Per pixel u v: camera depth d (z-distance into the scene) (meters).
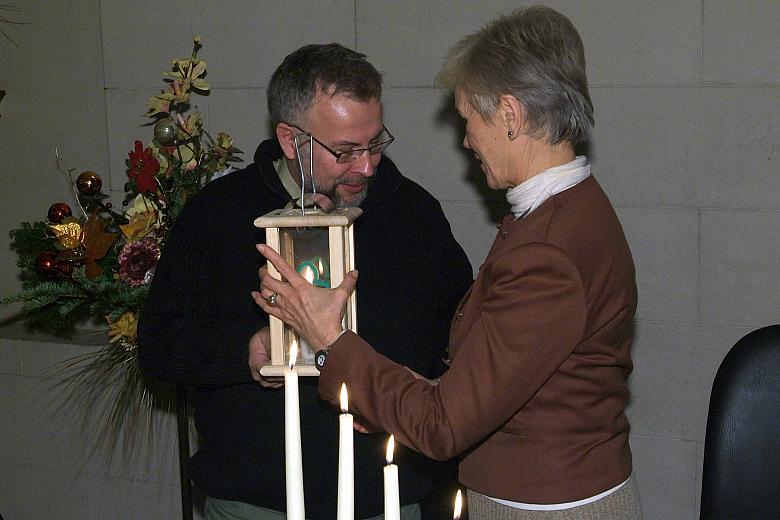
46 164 3.34
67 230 2.58
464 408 1.57
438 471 2.48
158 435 3.12
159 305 2.03
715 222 2.71
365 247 2.04
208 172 2.76
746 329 2.74
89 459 3.23
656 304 2.80
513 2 2.78
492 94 1.62
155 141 2.80
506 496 1.68
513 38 1.62
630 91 2.72
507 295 1.57
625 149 2.75
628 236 2.79
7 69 3.32
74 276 2.56
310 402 1.96
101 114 3.24
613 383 1.69
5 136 3.37
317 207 1.73
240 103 3.08
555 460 1.65
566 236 1.58
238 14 3.04
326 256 1.70
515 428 1.67
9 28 3.29
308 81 1.86
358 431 1.90
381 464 2.02
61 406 3.24
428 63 2.88
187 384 2.01
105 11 3.18
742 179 2.68
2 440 3.35
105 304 2.65
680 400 2.82
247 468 1.99
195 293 2.02
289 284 1.67
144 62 3.17
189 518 2.71
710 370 2.78
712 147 2.69
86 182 2.70
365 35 2.92
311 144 1.84
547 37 1.62
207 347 1.95
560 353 1.56
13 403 3.31
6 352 3.29
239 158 3.00
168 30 3.12
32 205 3.39
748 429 1.93
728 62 2.63
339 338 1.66
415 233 2.09
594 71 2.74
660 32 2.67
